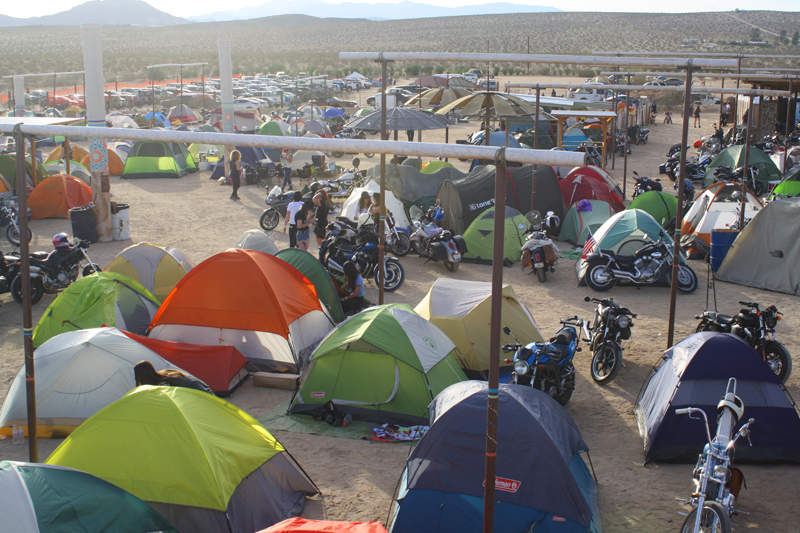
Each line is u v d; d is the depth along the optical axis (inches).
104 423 219.5
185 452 213.5
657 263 501.4
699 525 195.9
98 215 661.9
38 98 2202.3
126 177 1091.3
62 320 375.6
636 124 1611.7
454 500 211.9
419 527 212.4
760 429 262.1
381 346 301.1
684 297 495.8
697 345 275.1
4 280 464.1
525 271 573.3
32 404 226.7
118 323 378.6
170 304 363.9
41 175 853.8
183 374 269.9
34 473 183.8
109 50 6402.6
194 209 834.2
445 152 164.2
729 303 475.8
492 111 685.3
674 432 264.1
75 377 289.0
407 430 292.4
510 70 3553.2
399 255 615.5
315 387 311.4
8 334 414.0
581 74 3275.1
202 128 1270.9
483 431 217.9
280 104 2522.1
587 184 686.5
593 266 511.2
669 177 1054.4
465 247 573.0
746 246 521.3
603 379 343.3
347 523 180.7
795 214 489.1
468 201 637.9
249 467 225.8
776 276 503.5
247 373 355.6
